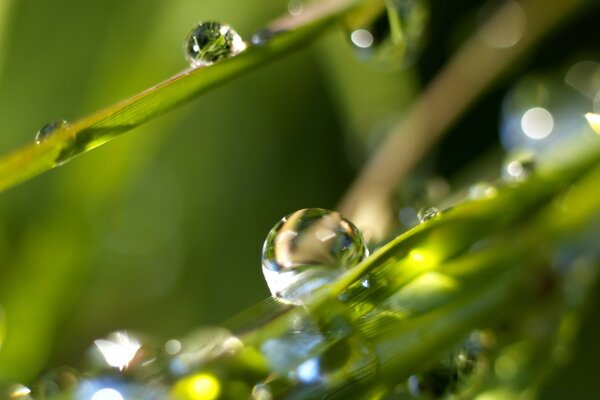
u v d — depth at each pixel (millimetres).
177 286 108
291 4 101
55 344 95
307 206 108
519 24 99
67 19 101
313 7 76
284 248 70
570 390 89
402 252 71
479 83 98
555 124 102
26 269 93
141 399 72
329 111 111
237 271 107
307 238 70
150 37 98
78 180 94
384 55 87
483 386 79
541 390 88
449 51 109
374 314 71
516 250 78
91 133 70
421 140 96
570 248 81
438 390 73
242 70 72
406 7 87
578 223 81
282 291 70
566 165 80
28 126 101
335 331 70
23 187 98
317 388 70
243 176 111
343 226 71
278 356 71
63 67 101
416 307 72
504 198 76
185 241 110
